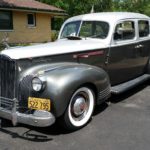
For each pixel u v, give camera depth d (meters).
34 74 4.82
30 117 4.54
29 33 23.30
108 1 33.12
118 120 5.51
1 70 5.00
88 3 32.19
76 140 4.72
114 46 6.41
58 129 5.12
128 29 6.86
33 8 22.38
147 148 4.44
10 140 4.74
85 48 5.79
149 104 6.46
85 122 5.21
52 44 5.80
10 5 20.73
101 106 6.27
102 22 6.45
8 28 21.41
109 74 6.47
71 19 7.05
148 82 8.00
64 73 4.80
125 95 7.12
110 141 4.67
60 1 31.77
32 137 4.84
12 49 5.13
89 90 5.21
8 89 4.95
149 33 7.74
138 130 5.07
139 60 7.38
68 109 4.84
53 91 4.58
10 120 5.15
